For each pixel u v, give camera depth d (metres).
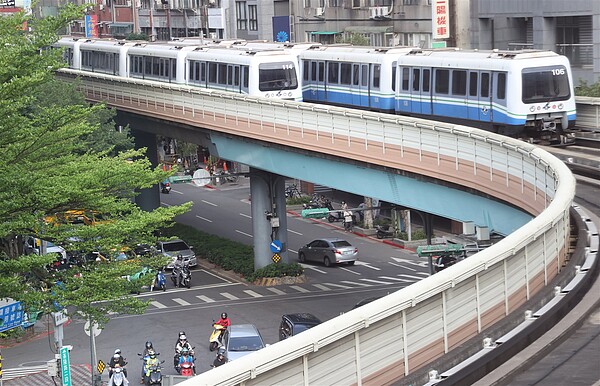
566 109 70.06
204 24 178.38
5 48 45.44
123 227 46.78
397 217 100.69
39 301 45.34
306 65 95.38
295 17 152.62
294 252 99.19
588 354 25.03
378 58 85.31
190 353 63.19
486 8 112.94
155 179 50.97
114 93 100.88
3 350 71.81
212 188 133.38
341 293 82.56
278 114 71.50
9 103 43.72
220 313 78.69
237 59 90.88
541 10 104.94
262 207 87.50
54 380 58.94
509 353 25.12
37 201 44.59
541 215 32.09
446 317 25.39
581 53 102.75
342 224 109.56
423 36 125.44
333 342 22.16
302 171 71.19
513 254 27.94
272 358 20.55
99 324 47.88
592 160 59.03
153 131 99.62
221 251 94.75
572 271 31.73
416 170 55.53
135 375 65.06
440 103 76.50
